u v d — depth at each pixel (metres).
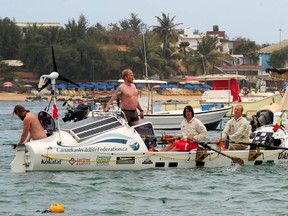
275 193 32.50
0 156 45.88
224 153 39.00
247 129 40.28
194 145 38.72
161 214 28.02
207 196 31.67
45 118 36.66
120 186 33.38
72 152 35.94
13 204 29.53
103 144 36.56
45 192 31.80
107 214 27.92
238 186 34.12
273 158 40.47
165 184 34.12
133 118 40.03
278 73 69.06
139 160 37.34
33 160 35.44
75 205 29.47
